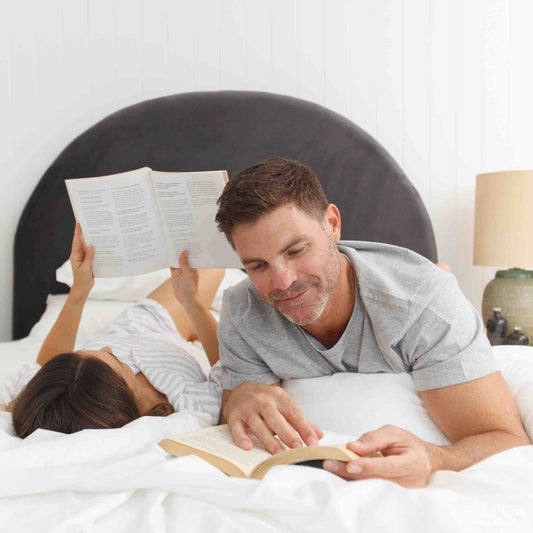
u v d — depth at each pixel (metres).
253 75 2.33
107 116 2.30
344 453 0.72
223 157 2.24
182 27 2.33
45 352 1.45
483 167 2.29
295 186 0.91
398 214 2.15
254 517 0.66
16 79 2.36
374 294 1.00
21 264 2.31
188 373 1.35
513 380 1.12
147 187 1.23
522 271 2.02
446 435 1.00
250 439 0.88
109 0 2.33
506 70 2.26
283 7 2.30
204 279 1.82
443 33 2.27
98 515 0.68
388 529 0.61
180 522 0.66
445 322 0.98
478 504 0.65
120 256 1.33
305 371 1.12
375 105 2.30
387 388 1.02
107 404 1.04
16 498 0.74
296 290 0.93
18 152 2.36
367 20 2.28
